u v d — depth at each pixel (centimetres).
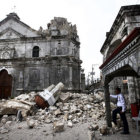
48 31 2130
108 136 527
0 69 2027
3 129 645
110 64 571
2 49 2114
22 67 2006
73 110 923
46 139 527
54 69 1956
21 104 955
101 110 948
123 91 1287
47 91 1130
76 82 2020
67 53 2002
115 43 1216
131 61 376
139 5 876
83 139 517
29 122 704
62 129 622
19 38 2134
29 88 1931
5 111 922
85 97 1341
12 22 2273
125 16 903
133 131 566
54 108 1012
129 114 869
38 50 2091
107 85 675
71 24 2305
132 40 355
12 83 1966
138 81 841
